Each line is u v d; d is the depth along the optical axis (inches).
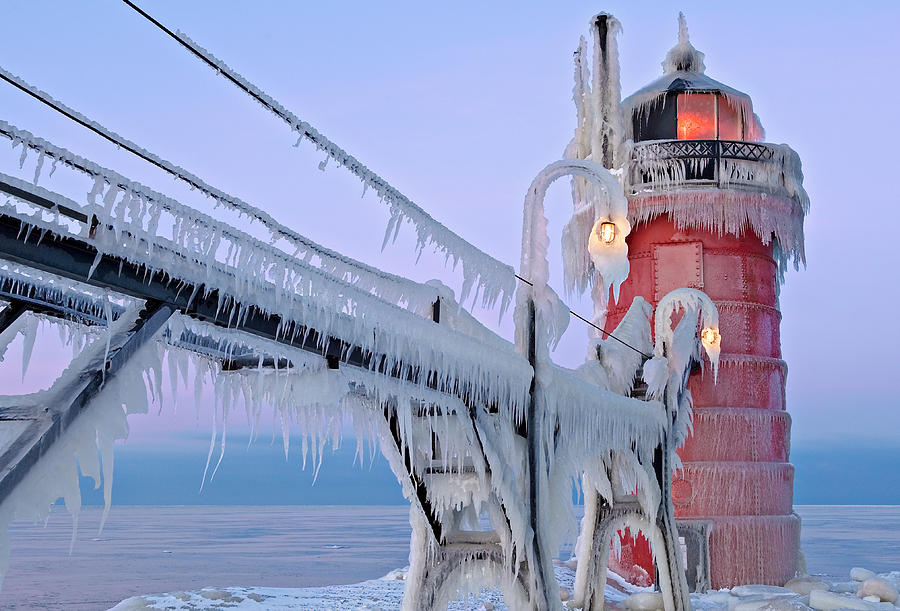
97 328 261.4
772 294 876.6
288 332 227.0
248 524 4940.9
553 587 358.9
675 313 831.1
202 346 254.2
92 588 1359.5
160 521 5625.0
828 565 1704.0
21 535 3624.5
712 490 795.4
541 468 366.6
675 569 555.2
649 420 542.9
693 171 846.5
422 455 352.2
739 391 824.3
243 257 201.3
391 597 615.2
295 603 581.3
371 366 269.0
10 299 225.5
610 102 889.5
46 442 155.4
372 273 274.1
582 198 905.5
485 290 329.1
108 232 166.2
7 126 147.9
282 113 196.2
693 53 960.3
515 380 351.9
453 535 365.1
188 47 168.2
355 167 232.1
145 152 172.6
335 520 5826.8
